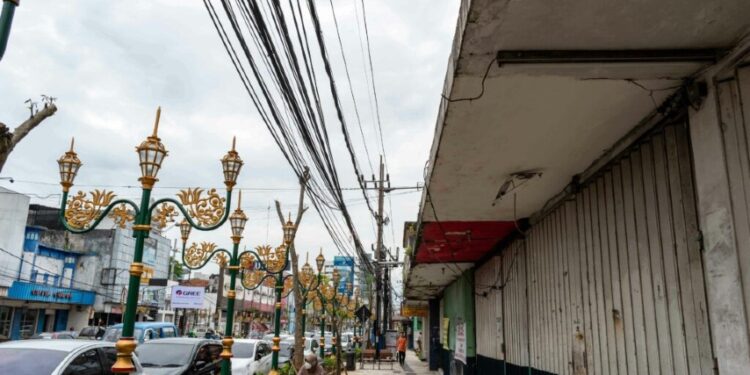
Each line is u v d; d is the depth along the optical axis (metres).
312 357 10.83
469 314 16.44
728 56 4.07
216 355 12.98
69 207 6.78
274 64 5.23
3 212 30.39
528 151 6.31
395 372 26.09
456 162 6.71
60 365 7.03
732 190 4.00
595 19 3.68
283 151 7.19
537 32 3.83
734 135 4.05
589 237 7.05
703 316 4.52
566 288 7.93
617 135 5.80
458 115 5.25
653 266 5.36
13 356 7.10
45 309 33.41
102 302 36.69
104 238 38.09
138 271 6.14
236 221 11.47
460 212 9.48
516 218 9.90
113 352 8.38
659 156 5.26
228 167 7.89
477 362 15.73
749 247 3.85
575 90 4.70
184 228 12.10
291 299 73.19
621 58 4.10
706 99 4.30
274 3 4.74
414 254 14.23
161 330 19.58
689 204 4.75
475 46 4.00
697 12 3.62
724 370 4.00
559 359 8.21
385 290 37.97
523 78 4.45
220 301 46.09
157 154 6.41
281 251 14.91
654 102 4.93
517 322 10.95
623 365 5.99
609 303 6.40
